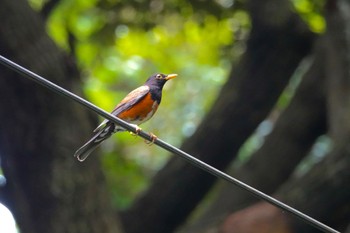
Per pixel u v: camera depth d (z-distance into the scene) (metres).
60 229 12.80
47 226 12.89
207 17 17.52
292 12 15.41
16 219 13.39
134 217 15.11
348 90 14.16
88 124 13.13
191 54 19.72
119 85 20.16
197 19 17.59
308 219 8.77
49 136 12.77
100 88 18.83
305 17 16.78
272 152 15.61
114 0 17.41
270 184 15.53
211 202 15.62
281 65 15.38
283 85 15.48
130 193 17.72
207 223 14.81
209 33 18.08
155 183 15.33
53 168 12.80
